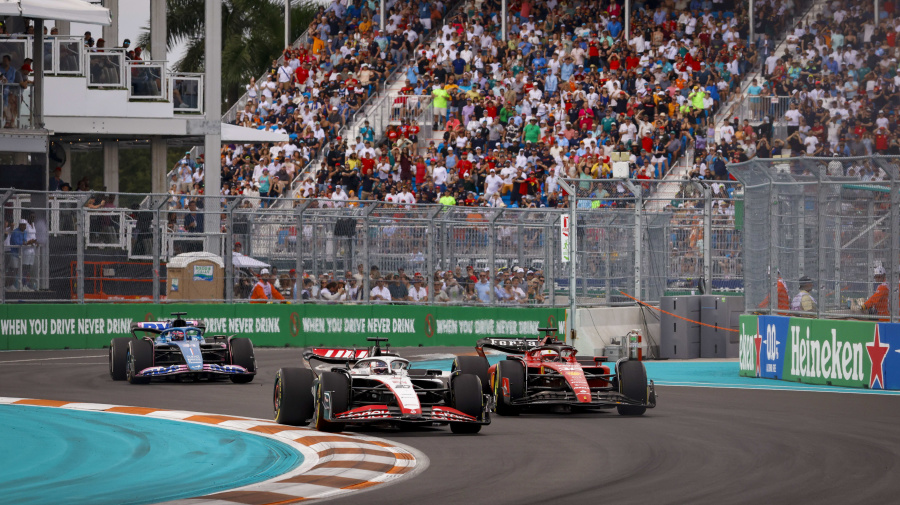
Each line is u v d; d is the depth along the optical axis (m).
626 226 94.69
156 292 99.12
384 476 37.47
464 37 154.00
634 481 36.53
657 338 95.75
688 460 40.97
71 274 97.62
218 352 73.12
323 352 52.72
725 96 145.25
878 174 73.31
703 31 151.12
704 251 97.31
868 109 139.38
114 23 133.25
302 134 149.25
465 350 100.06
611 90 141.38
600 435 47.97
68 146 138.75
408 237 104.56
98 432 47.75
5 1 102.69
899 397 63.53
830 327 71.06
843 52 143.88
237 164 151.88
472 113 141.88
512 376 54.91
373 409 46.72
